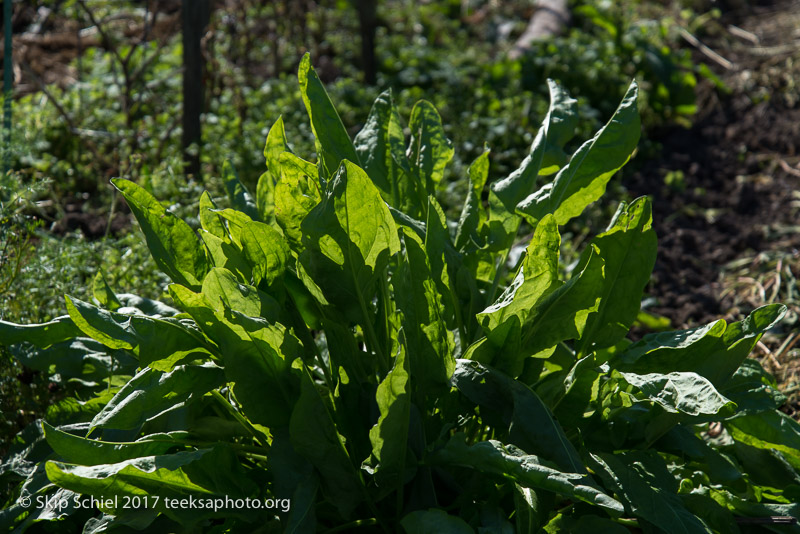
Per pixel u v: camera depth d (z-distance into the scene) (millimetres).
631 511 1740
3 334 1816
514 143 4746
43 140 4113
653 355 1934
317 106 2031
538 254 1771
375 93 5062
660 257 4113
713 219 4457
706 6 7176
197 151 3682
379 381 1977
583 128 4902
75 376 2152
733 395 2016
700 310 3674
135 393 1719
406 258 2025
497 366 1880
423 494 1774
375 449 1673
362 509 1895
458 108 5031
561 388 1935
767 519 1891
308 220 1710
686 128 5410
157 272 2764
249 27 5645
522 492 1766
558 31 6410
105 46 5309
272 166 2074
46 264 2549
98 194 4086
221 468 1758
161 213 1841
